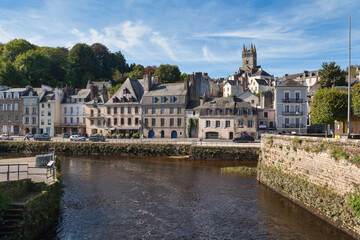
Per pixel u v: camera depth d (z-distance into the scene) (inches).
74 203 763.4
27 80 3068.4
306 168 718.5
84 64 3878.0
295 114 1956.2
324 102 1178.0
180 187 925.8
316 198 651.5
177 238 569.0
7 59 3341.5
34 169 861.8
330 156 620.1
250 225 627.5
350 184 551.8
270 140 947.3
